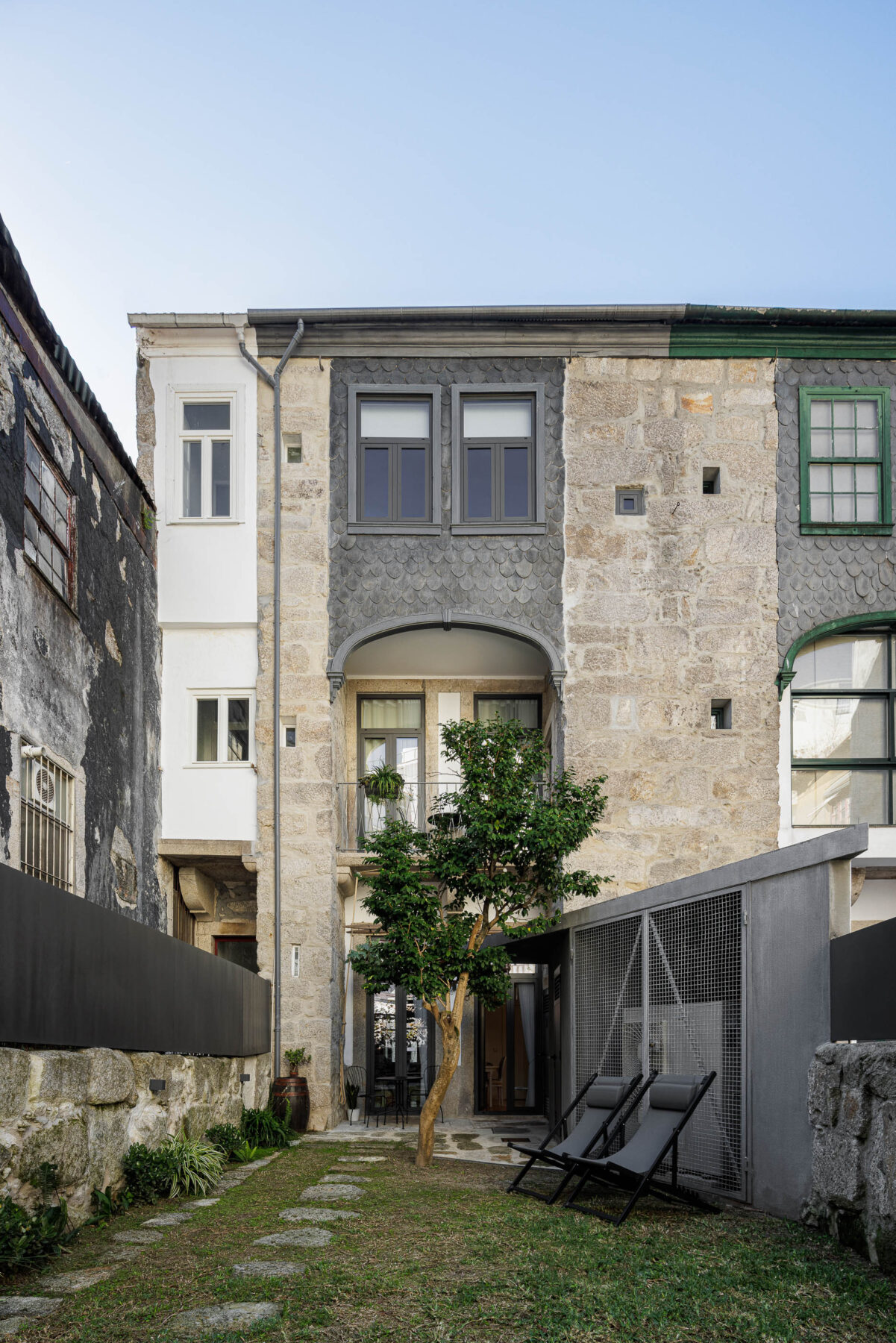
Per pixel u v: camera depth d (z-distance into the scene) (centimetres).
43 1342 416
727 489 1587
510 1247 589
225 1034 1129
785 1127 718
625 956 1009
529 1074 1680
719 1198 796
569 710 1541
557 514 1584
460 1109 1648
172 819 1534
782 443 1597
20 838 935
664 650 1556
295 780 1536
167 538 1571
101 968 736
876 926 622
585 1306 467
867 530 1574
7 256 901
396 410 1620
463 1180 895
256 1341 414
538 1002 1692
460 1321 441
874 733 1596
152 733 1495
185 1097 945
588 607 1565
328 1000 1482
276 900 1491
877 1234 568
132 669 1376
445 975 1058
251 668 1568
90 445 1188
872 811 1578
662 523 1581
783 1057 729
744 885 800
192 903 1611
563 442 1595
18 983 592
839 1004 664
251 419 1598
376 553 1579
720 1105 811
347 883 1559
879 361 1611
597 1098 848
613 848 1505
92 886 1166
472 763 1119
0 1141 550
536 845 1076
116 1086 736
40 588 1006
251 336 1600
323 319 1582
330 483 1591
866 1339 435
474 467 1612
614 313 1574
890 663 1606
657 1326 442
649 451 1593
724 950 826
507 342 1605
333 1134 1378
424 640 1633
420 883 1079
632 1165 697
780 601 1567
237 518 1580
